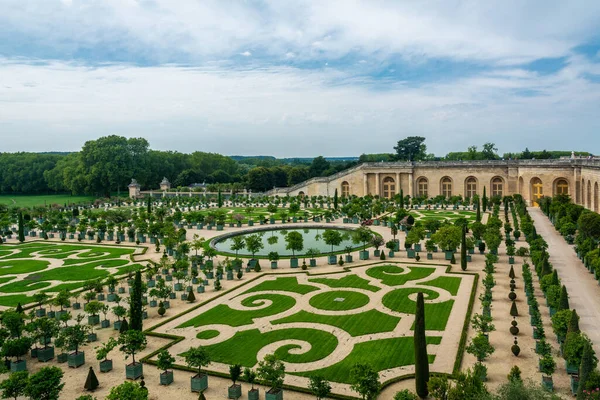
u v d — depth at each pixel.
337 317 54.88
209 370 42.31
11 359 45.09
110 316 57.97
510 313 54.28
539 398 30.58
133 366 41.22
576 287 62.50
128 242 109.06
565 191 148.00
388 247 84.88
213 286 69.69
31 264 86.38
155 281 71.88
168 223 107.38
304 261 78.56
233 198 189.25
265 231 122.19
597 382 32.66
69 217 143.88
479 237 91.38
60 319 49.28
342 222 130.62
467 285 65.88
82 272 79.19
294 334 50.16
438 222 99.94
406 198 163.12
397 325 51.75
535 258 69.44
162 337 50.50
